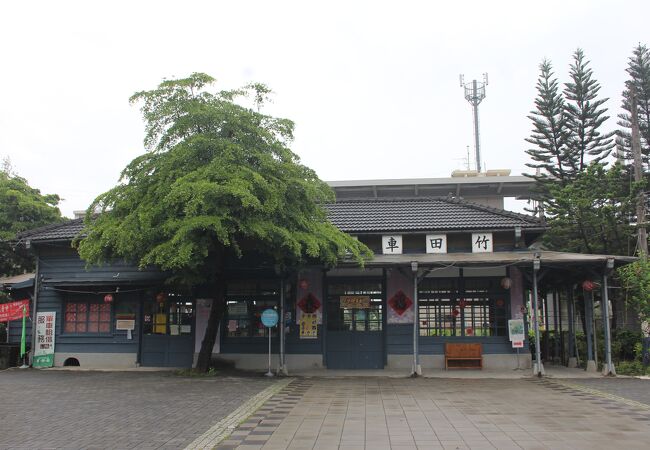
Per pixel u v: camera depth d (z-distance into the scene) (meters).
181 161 13.84
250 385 13.62
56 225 18.83
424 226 17.22
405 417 9.69
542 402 11.17
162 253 12.80
